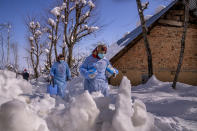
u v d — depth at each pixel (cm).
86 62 362
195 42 1202
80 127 146
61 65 512
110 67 374
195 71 1192
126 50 1183
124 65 1188
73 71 1816
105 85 364
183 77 1190
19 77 192
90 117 149
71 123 145
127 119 138
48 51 2134
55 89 491
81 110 148
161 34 1202
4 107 113
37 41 2541
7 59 2114
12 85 173
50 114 156
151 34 1202
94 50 366
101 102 172
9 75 179
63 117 147
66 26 1723
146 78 1172
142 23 945
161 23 1196
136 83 1179
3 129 107
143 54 1192
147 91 773
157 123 238
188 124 254
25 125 112
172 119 277
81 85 979
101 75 360
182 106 385
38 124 123
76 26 1753
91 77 342
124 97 150
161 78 1188
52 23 1802
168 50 1199
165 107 411
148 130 148
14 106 115
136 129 138
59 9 1698
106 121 146
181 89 765
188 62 1197
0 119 110
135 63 1188
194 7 1136
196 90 719
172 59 1196
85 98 154
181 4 1193
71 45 1747
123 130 131
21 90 180
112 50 1262
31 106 160
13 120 108
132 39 1153
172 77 1189
